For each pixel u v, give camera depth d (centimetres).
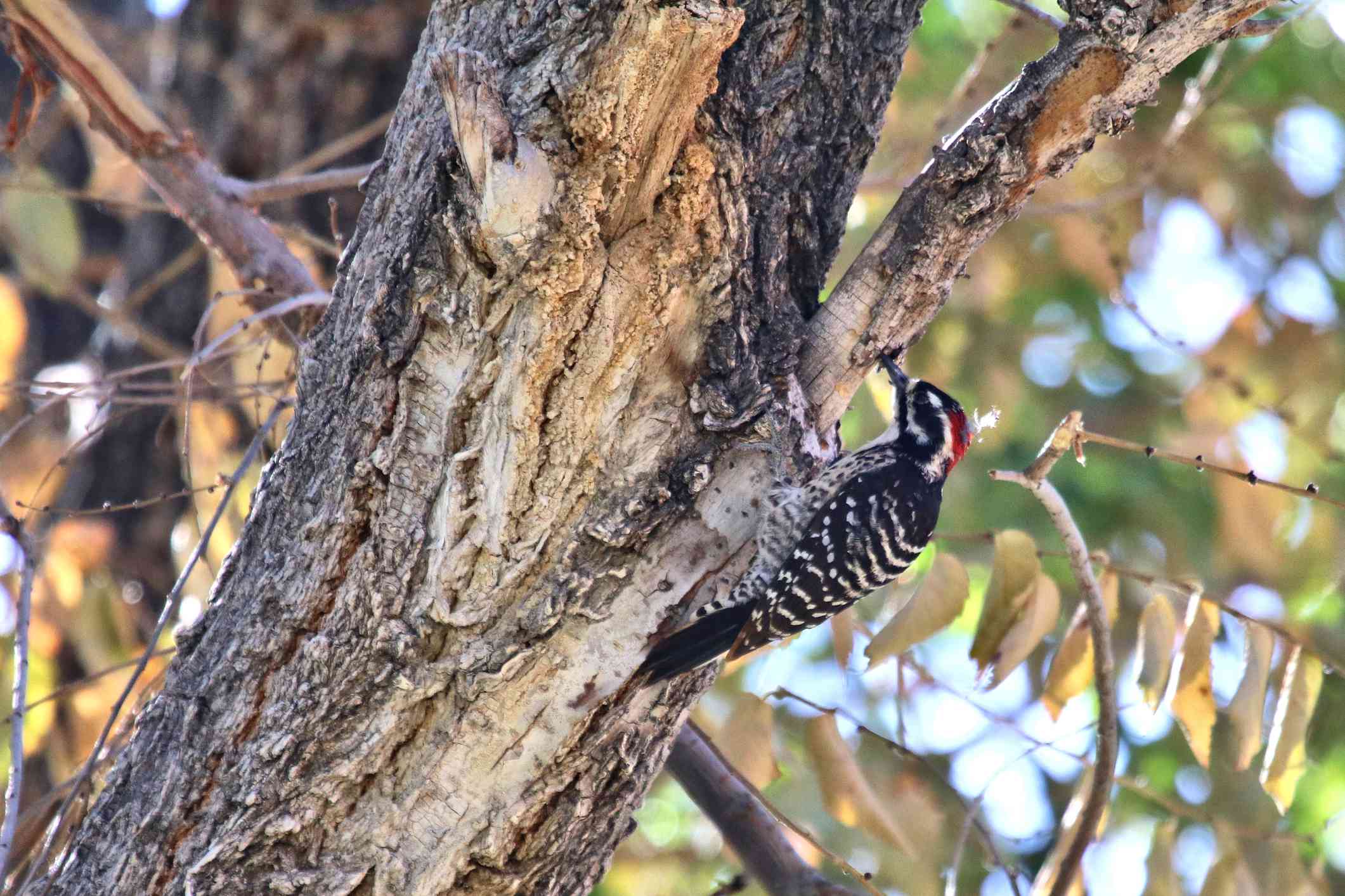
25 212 1137
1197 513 1465
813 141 773
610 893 1505
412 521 693
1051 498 806
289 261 1050
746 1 750
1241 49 1523
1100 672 868
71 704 1094
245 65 1408
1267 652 871
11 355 1277
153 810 692
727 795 1000
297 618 697
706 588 717
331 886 677
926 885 1027
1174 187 1522
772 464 734
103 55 999
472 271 673
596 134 639
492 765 692
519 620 691
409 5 1417
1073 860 898
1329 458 1249
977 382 1527
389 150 739
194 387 939
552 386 684
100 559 1155
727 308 718
